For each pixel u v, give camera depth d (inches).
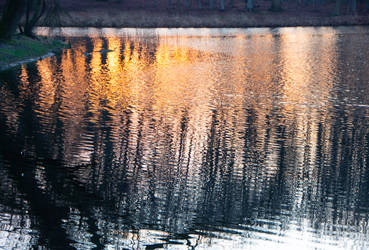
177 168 461.1
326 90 884.0
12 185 394.3
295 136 585.6
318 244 323.9
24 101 721.0
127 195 390.9
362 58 1371.8
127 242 315.6
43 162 454.6
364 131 613.0
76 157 476.4
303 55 1440.7
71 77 970.1
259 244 321.7
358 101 790.5
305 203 391.2
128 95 798.5
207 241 323.0
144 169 454.0
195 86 904.9
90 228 330.3
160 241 318.3
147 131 584.7
